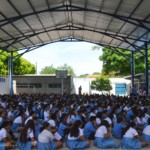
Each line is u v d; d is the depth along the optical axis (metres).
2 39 21.95
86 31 24.50
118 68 38.94
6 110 11.74
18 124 10.20
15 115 11.21
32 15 17.92
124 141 8.20
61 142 8.33
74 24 22.77
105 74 43.22
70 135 8.05
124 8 15.41
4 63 35.53
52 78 32.75
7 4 14.98
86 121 9.80
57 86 32.62
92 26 21.94
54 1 16.34
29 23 19.55
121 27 19.81
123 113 10.34
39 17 18.83
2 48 24.20
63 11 18.11
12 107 11.95
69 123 9.44
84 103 14.27
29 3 15.55
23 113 10.41
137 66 37.62
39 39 26.06
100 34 24.39
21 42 25.00
